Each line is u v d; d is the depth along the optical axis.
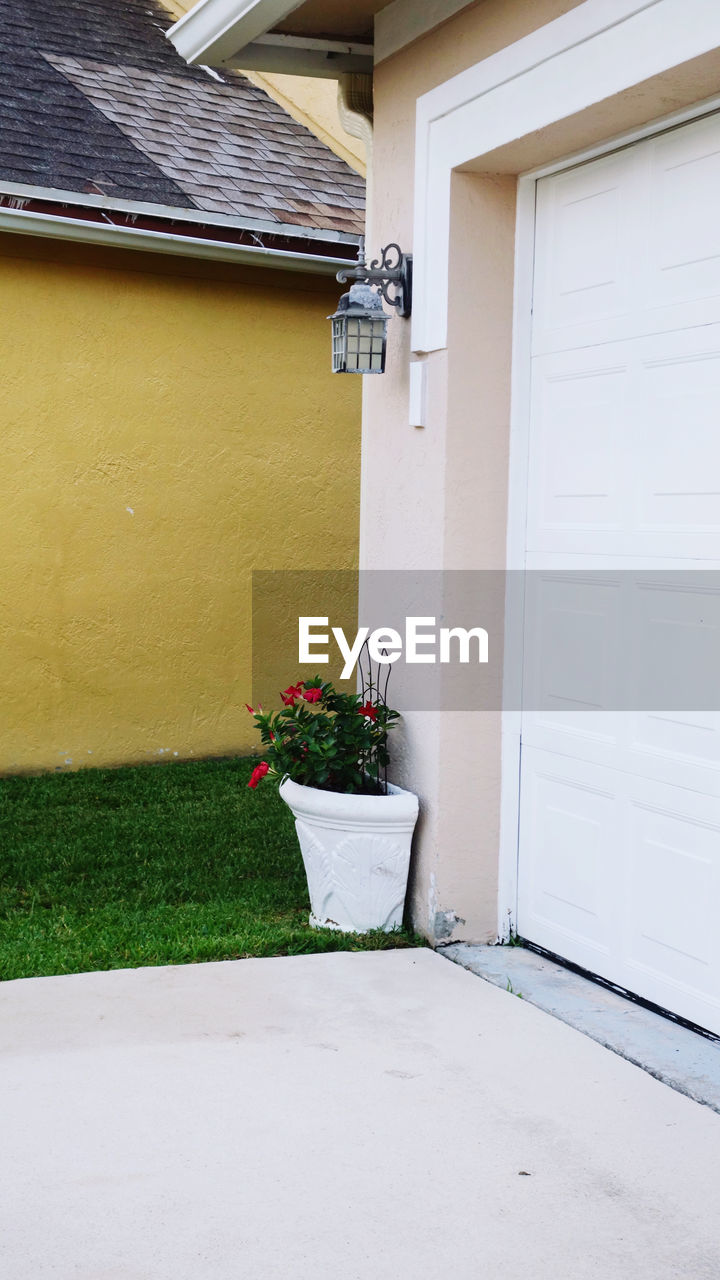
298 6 4.83
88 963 4.43
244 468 7.92
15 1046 3.70
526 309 4.60
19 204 6.75
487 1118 3.31
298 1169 3.03
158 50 9.28
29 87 7.94
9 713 7.32
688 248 3.80
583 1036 3.85
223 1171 3.01
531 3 4.05
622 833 4.16
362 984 4.28
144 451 7.57
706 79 3.53
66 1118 3.26
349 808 4.68
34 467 7.25
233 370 7.81
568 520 4.39
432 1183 2.98
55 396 7.27
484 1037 3.83
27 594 7.30
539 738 4.59
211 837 6.20
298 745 4.86
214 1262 2.64
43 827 6.32
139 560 7.62
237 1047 3.73
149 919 4.94
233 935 4.75
